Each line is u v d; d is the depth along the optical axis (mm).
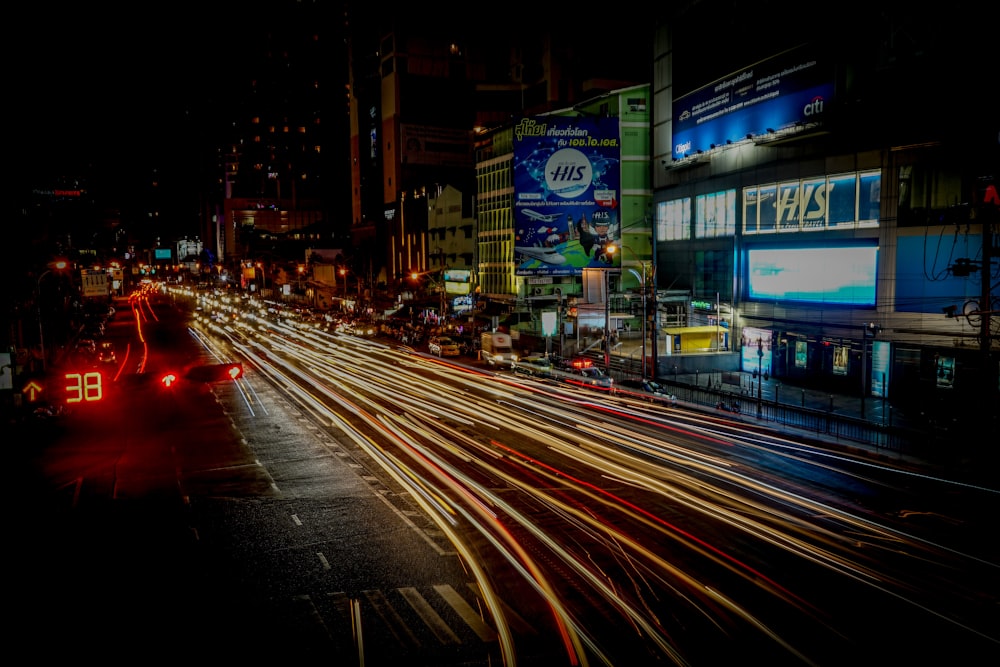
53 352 58250
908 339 36219
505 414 36375
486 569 16219
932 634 12688
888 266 37594
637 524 19078
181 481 24953
